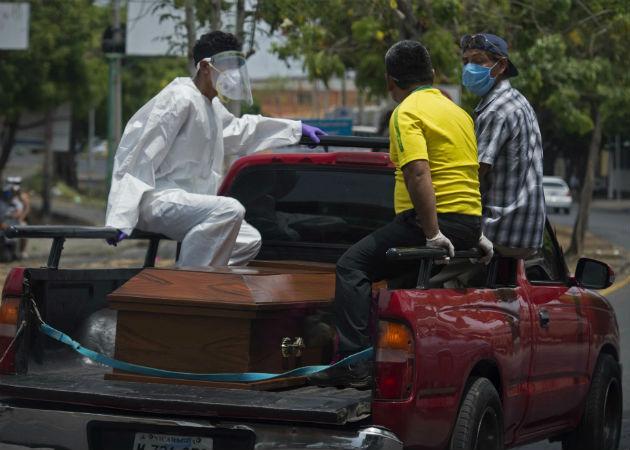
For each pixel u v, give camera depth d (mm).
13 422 8508
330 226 11414
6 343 8930
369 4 32125
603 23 37438
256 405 7688
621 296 32125
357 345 8664
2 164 63812
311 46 34031
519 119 10000
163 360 8625
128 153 10766
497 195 10016
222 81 10883
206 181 11414
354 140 11453
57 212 69188
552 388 10820
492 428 9188
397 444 7812
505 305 9586
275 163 11539
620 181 131125
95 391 8195
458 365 8461
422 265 8477
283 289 8828
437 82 31281
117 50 46562
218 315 8453
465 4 33188
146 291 8703
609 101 44906
